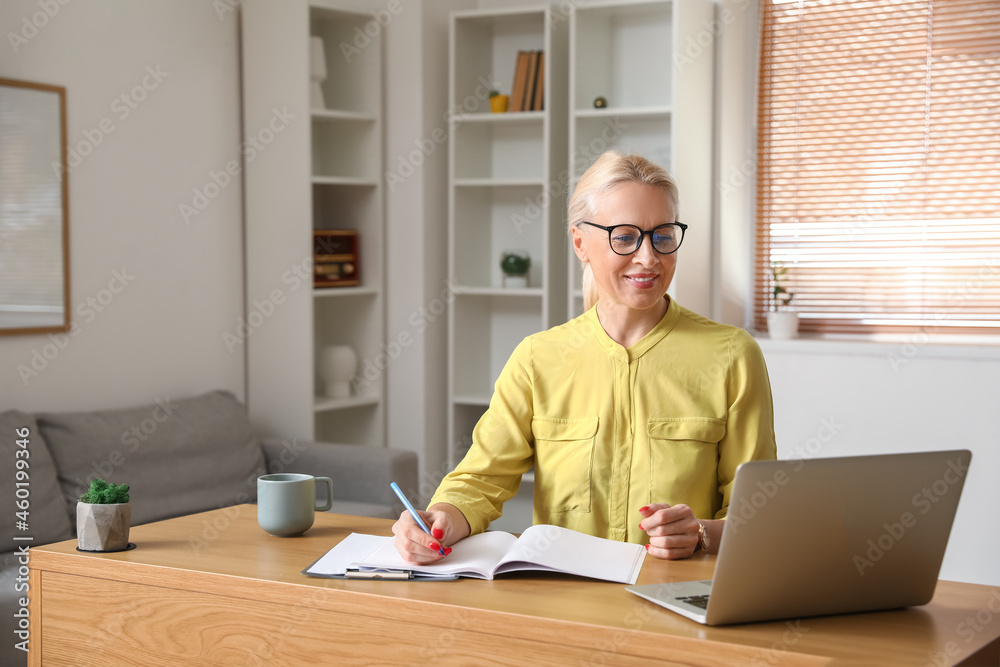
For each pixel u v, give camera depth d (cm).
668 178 167
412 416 432
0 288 314
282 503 173
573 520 176
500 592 141
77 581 162
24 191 321
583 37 402
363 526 184
